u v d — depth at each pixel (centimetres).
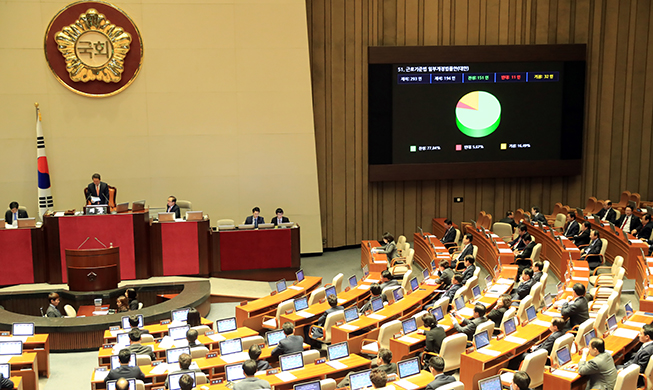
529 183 1825
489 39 1731
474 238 1605
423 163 1681
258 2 1524
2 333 909
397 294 1059
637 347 840
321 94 1655
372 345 897
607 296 1099
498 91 1688
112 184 1508
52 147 1474
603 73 1797
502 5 1728
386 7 1680
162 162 1527
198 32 1508
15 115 1454
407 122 1664
